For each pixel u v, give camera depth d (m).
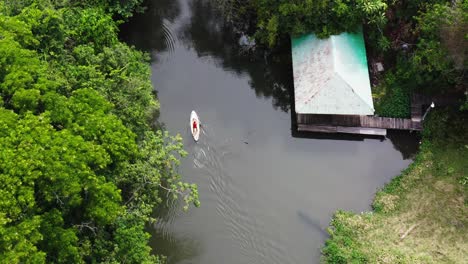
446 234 25.05
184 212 26.77
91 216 19.09
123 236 21.45
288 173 28.44
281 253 25.47
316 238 25.86
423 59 28.22
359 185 27.88
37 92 19.66
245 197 27.42
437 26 26.66
